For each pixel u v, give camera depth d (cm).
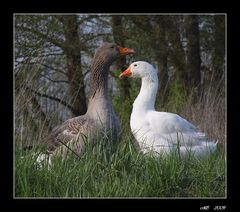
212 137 1725
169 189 1077
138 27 2481
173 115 1380
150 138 1345
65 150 1166
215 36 2595
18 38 2239
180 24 2542
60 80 2347
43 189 1059
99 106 1191
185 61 2514
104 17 2427
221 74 2534
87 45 2411
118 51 1239
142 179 1073
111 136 1159
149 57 2519
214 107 1797
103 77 1216
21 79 1634
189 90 2381
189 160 1191
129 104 2273
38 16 2267
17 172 1059
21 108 1398
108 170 1066
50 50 2322
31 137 1403
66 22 2320
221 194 1097
